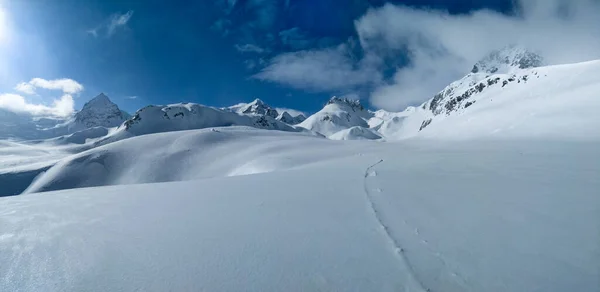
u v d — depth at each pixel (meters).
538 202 6.30
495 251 4.29
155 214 7.02
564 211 5.67
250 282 3.83
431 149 26.45
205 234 5.53
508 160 13.13
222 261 4.41
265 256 4.52
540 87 51.84
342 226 5.64
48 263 4.55
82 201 8.78
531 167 10.82
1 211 7.71
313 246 4.81
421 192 7.87
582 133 24.75
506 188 7.70
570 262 3.88
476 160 13.98
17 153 158.38
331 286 3.68
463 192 7.57
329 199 7.73
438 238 4.84
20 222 6.64
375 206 6.82
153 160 63.19
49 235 5.73
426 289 3.53
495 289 3.43
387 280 3.75
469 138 38.97
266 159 40.00
